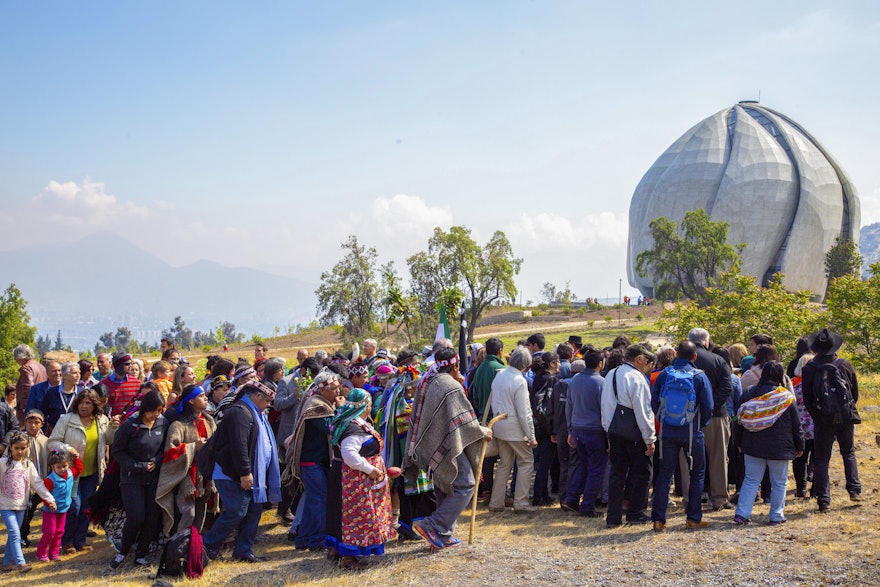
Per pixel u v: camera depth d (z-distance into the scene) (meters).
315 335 72.94
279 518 10.75
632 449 8.87
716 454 9.47
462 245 65.44
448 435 7.99
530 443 9.92
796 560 7.02
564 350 11.96
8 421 9.45
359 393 7.90
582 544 8.24
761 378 8.62
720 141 120.06
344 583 7.25
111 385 10.59
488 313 91.94
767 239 113.62
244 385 8.44
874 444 13.16
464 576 7.30
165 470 8.44
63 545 9.30
